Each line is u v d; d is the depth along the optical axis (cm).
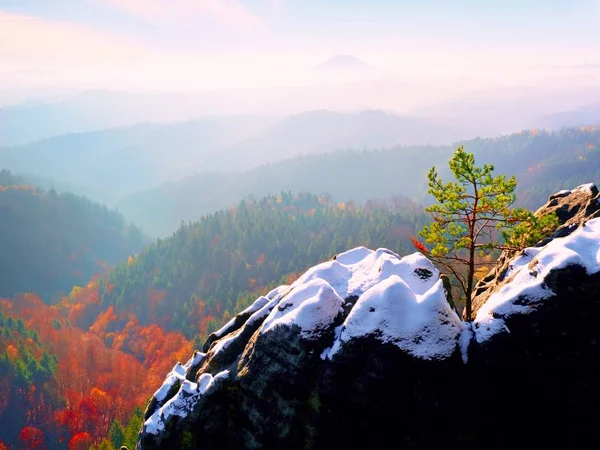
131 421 7012
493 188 2219
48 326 16488
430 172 2444
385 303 1984
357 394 1914
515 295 1881
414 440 1856
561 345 1783
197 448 2231
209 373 2536
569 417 1764
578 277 1819
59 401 11462
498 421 1830
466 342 1912
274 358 2130
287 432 2020
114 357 14300
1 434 10744
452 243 2445
